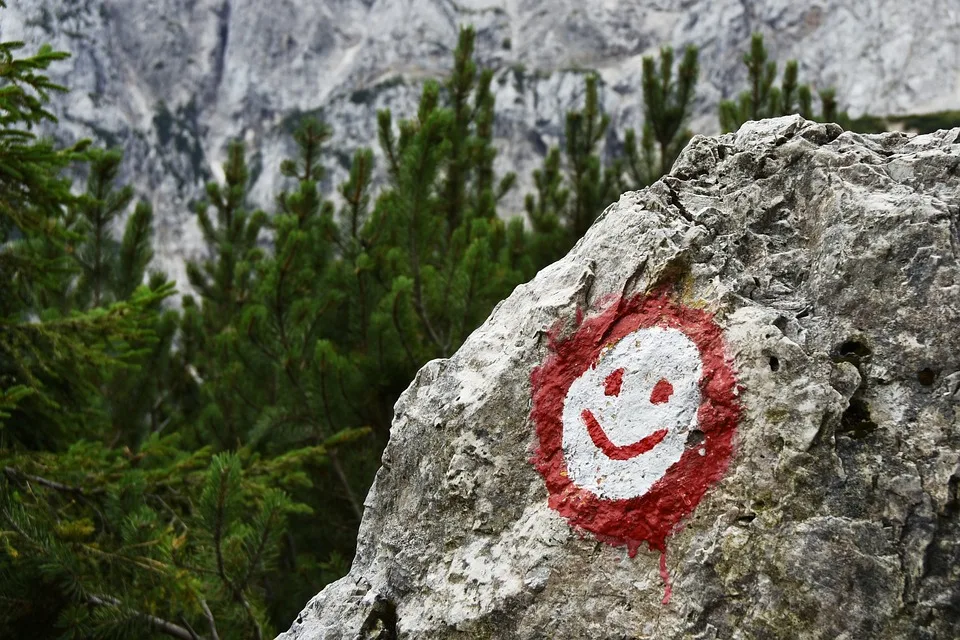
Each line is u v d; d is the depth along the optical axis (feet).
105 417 6.88
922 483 2.79
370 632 3.22
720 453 2.93
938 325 2.84
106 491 4.80
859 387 2.87
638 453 3.01
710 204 3.19
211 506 4.07
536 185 10.97
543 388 3.16
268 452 6.59
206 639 4.38
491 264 6.29
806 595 2.81
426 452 3.28
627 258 3.16
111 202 8.57
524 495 3.13
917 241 2.89
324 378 5.85
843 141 3.14
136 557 4.28
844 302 2.93
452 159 8.48
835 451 2.84
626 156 9.80
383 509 3.39
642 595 2.94
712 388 2.96
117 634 4.17
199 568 4.25
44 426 5.25
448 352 6.12
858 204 2.97
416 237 6.48
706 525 2.92
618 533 2.99
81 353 4.80
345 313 6.89
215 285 10.96
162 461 5.98
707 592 2.88
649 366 3.05
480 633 3.06
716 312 3.01
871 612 2.77
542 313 3.20
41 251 7.96
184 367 10.12
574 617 2.98
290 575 6.26
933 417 2.81
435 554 3.20
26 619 4.15
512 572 3.07
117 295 8.67
